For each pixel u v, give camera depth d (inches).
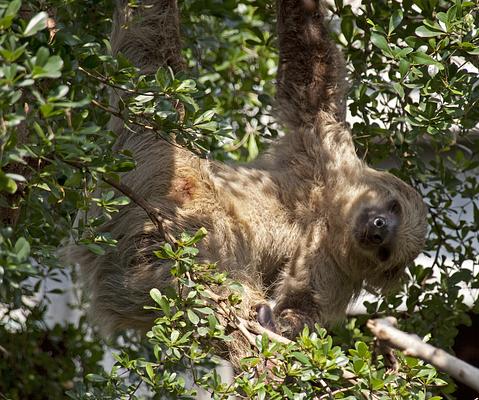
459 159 573.0
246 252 492.7
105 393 374.9
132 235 462.0
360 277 554.3
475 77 421.1
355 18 513.7
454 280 531.5
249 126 621.0
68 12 433.4
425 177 559.2
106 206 354.9
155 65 493.4
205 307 366.0
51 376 586.6
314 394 341.7
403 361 361.1
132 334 567.5
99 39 493.4
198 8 560.7
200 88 411.2
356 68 525.0
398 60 411.2
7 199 354.3
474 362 828.0
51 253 349.4
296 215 530.0
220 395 349.4
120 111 355.9
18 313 629.9
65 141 299.4
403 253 539.8
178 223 462.9
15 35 277.1
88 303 497.0
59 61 270.7
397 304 538.0
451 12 394.9
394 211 538.0
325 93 552.4
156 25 496.7
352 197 536.1
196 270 368.5
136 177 471.8
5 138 270.7
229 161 599.2
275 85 570.6
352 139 551.8
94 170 326.6
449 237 561.6
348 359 346.9
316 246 533.6
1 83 262.8
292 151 547.5
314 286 528.1
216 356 439.8
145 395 490.9
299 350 350.6
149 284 456.8
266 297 503.8
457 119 455.8
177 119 367.9
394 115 531.2
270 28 631.2
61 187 324.2
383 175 550.9
